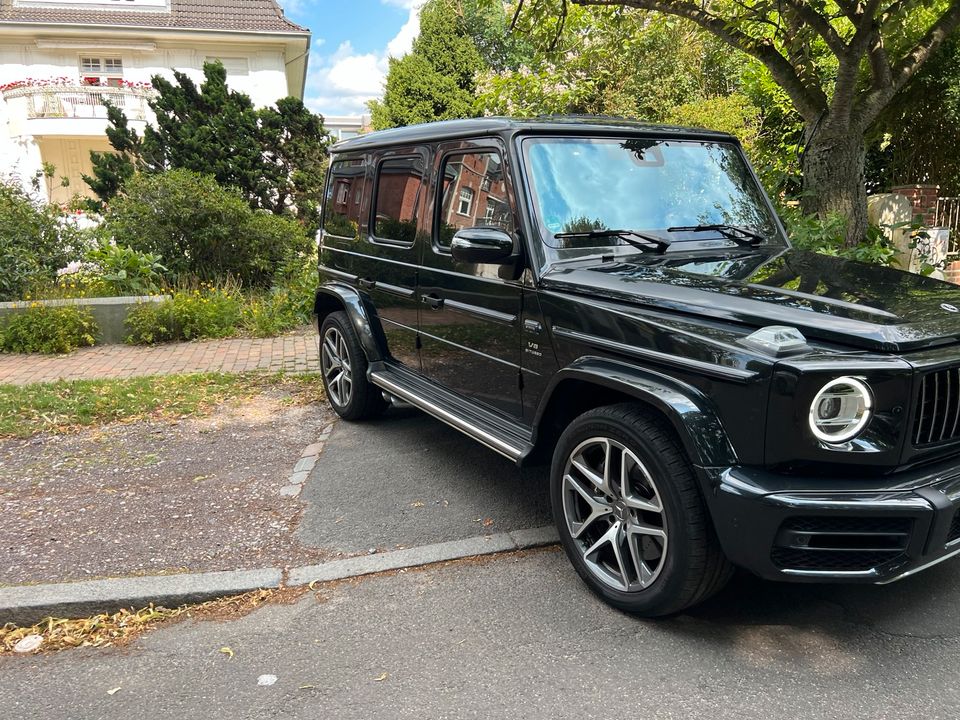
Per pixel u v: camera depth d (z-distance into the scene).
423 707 2.52
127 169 13.48
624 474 2.90
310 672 2.74
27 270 9.60
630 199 3.74
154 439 5.38
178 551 3.64
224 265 11.23
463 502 4.16
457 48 31.03
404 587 3.31
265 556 3.58
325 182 6.02
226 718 2.50
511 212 3.56
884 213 9.10
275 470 4.73
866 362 2.38
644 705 2.49
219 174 13.42
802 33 6.91
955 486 2.47
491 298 3.73
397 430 5.51
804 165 7.91
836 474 2.50
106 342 9.07
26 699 2.64
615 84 16.58
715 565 2.70
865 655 2.71
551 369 3.36
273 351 8.48
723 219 3.91
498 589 3.26
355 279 5.33
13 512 4.12
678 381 2.71
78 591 3.23
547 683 2.62
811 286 2.96
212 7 22.88
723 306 2.76
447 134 4.18
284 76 23.06
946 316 2.67
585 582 3.18
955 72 9.74
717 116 12.54
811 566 2.52
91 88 21.09
